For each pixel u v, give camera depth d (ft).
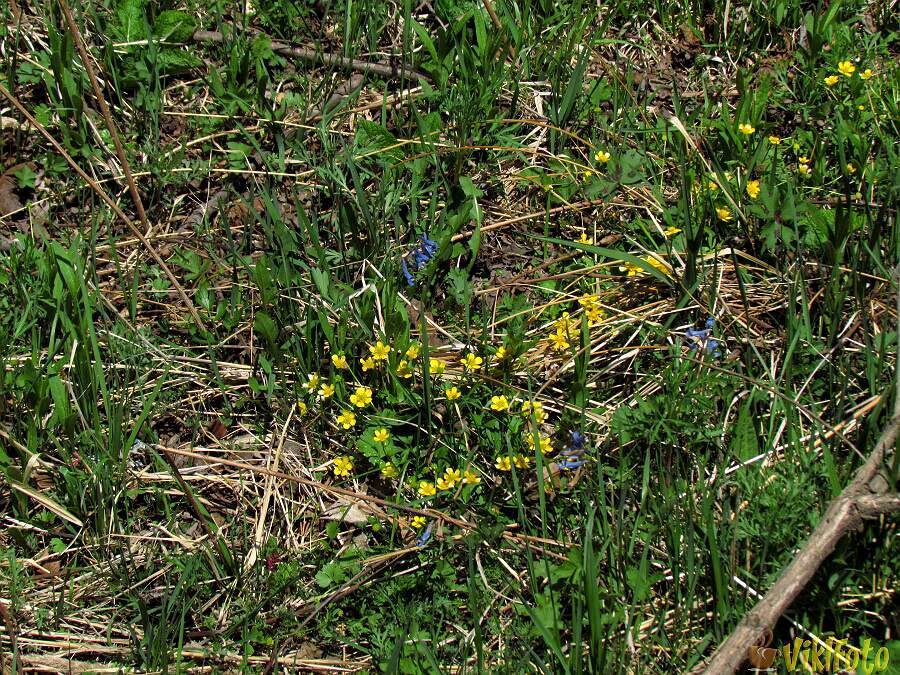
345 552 7.42
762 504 7.18
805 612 7.11
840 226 7.75
